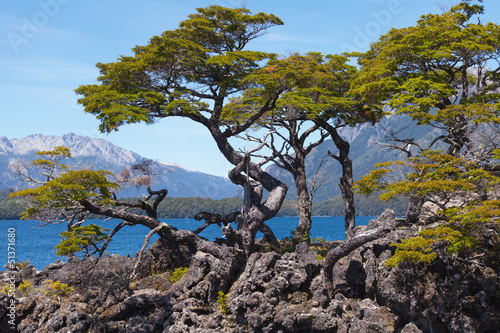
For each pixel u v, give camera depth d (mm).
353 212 41531
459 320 25578
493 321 25031
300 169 43156
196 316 28375
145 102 37906
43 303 29641
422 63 37094
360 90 36156
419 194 28016
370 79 37094
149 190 38719
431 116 32375
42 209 34438
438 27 35438
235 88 40562
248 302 27719
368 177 29047
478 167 30906
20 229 181625
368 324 25281
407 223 31297
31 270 35125
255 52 38906
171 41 36094
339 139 42844
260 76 36562
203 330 27391
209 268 31031
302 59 41188
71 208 34281
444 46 34312
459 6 38375
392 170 29234
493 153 29562
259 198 36250
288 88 39594
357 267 29156
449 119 32688
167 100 37688
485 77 37906
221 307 28672
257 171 38344
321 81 39812
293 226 146625
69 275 33906
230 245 37625
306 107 36688
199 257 31250
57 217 36031
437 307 26297
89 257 35094
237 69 40344
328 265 28797
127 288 31734
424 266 27406
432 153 29578
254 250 37281
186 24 40062
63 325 28344
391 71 36469
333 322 26203
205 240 36750
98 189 35000
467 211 25438
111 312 29438
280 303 27641
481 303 25594
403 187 26312
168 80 39281
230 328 27672
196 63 39906
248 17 39906
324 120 43219
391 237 29266
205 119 39719
